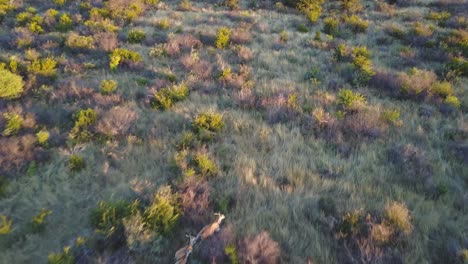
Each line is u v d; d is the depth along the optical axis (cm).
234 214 547
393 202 565
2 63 1079
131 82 1073
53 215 551
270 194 593
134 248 481
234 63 1278
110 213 519
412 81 1088
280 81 1107
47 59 1111
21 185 611
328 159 712
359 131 821
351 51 1395
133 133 795
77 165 656
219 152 725
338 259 478
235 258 446
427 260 475
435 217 540
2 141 704
